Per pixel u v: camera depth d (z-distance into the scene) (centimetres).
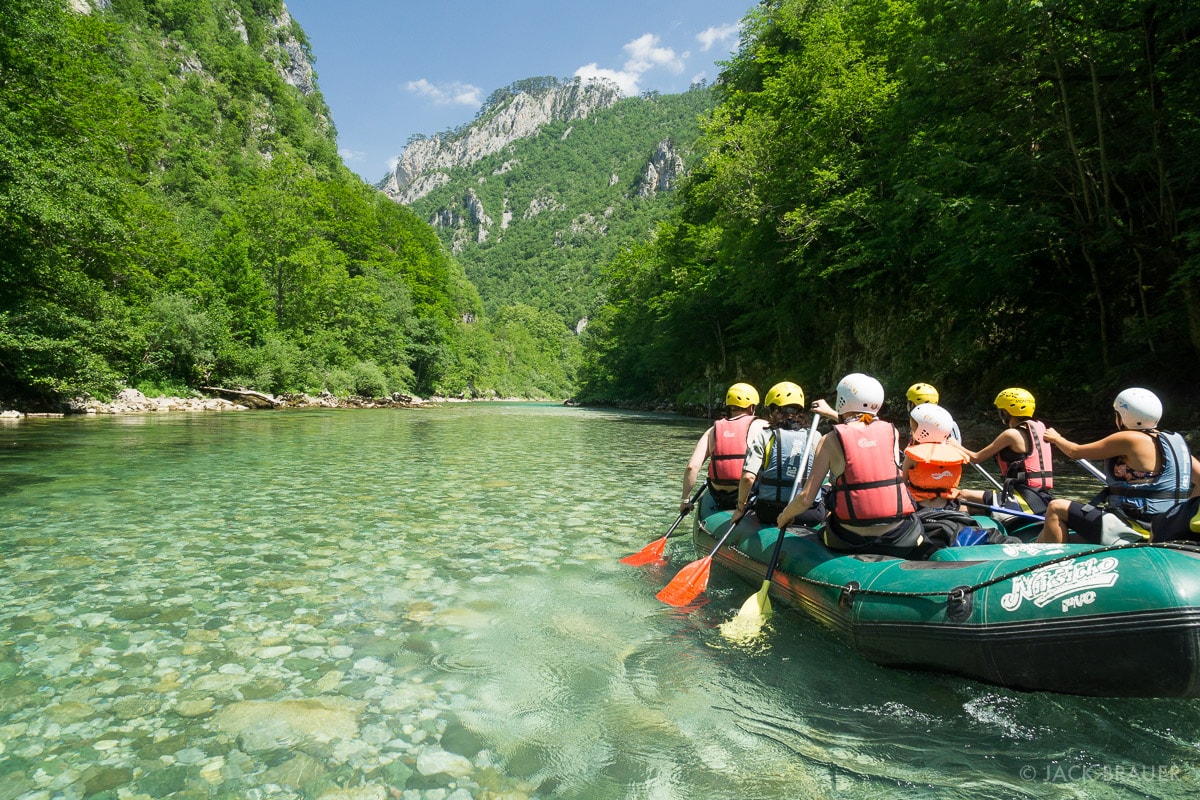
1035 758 245
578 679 309
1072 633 266
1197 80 1111
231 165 7262
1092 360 1455
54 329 1989
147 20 8494
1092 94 1286
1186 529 329
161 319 2828
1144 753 249
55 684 296
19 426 1611
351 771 232
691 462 516
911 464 425
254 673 310
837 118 2078
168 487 814
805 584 375
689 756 246
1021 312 1666
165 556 507
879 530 362
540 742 254
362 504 730
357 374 4244
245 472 954
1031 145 1401
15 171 1716
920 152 1592
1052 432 476
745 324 3170
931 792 224
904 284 2134
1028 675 279
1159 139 1212
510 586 447
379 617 387
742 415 522
